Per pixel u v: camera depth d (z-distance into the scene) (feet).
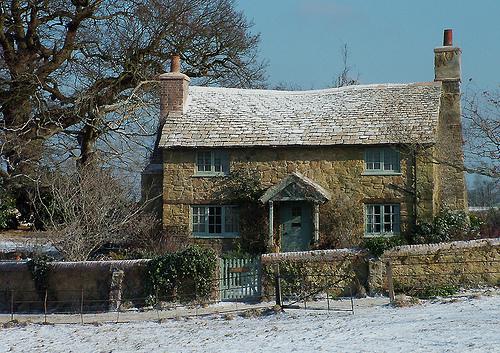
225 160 121.90
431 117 119.14
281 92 134.82
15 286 92.89
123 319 82.12
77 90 135.13
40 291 92.07
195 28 150.30
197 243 120.26
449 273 86.22
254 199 118.93
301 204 118.42
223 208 121.08
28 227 147.64
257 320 74.64
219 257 91.76
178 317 80.12
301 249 117.70
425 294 83.61
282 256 88.58
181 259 89.15
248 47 162.91
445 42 131.85
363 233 116.47
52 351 66.03
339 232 116.06
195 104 130.41
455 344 55.67
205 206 121.49
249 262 89.86
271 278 88.38
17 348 68.13
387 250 86.79
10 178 125.59
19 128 123.54
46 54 138.31
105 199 99.86
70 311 90.27
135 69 142.31
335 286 87.30
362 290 86.38
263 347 60.13
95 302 90.27
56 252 109.09
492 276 86.07
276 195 116.57
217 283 89.51
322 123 122.42
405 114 121.19
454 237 109.70
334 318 71.82
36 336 73.31
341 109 125.80
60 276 91.76
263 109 128.47
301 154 119.65
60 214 110.22
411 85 130.31
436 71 131.13
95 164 111.86
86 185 99.60
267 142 119.44
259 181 119.96
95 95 135.33
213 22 155.02
